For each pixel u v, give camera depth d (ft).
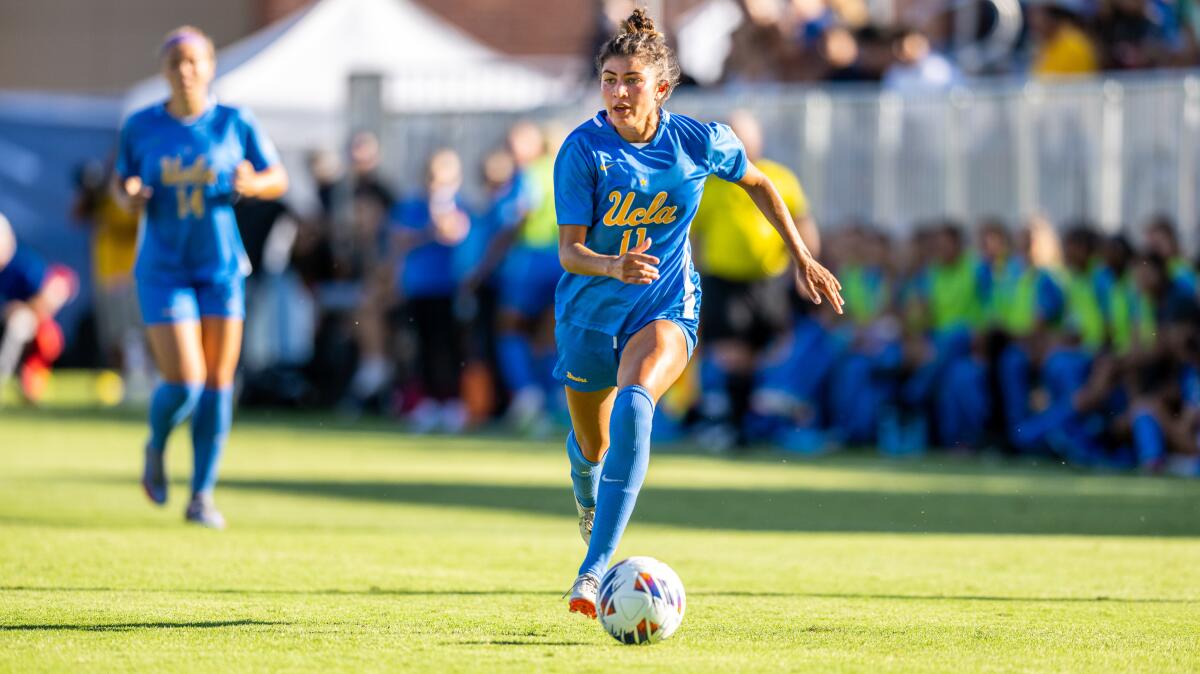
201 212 91.35
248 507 105.19
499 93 198.39
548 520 100.27
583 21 288.51
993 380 147.23
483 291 172.35
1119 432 139.03
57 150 242.17
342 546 85.97
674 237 63.82
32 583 70.79
